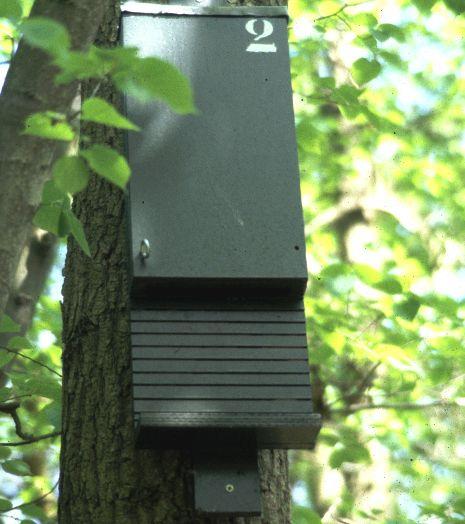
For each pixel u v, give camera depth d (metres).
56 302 9.41
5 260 3.42
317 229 10.26
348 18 7.73
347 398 9.66
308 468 9.60
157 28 4.14
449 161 12.14
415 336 8.84
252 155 4.00
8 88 3.48
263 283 3.82
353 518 9.01
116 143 4.70
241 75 4.13
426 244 10.87
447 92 12.45
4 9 3.86
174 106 2.91
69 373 4.34
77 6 3.50
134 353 3.72
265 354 3.79
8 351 5.12
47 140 3.47
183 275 3.77
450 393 9.73
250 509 3.67
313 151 10.11
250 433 3.70
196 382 3.71
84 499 4.04
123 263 4.41
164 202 3.87
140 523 3.95
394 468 9.70
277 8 4.28
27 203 3.46
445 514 8.16
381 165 11.54
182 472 4.02
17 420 4.91
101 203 4.58
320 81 7.68
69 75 2.98
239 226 3.88
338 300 8.74
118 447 4.08
